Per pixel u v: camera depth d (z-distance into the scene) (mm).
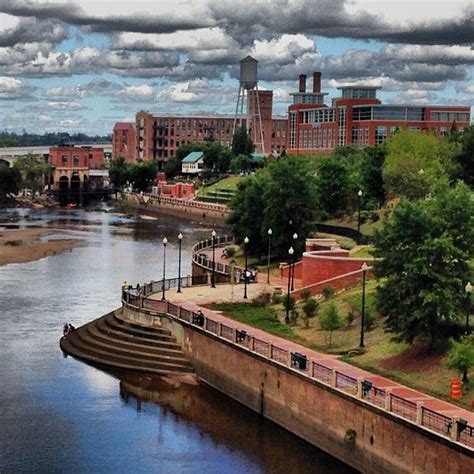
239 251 122188
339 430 51906
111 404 62562
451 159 145250
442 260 59625
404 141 153750
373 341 63469
